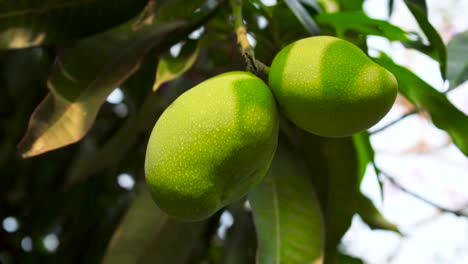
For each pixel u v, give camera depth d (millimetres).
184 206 541
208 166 536
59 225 1125
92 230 1024
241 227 864
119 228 722
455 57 674
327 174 722
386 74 567
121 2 667
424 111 680
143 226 724
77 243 1018
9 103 1021
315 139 717
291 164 711
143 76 805
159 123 556
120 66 669
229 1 708
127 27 688
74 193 1019
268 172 704
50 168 1033
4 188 1062
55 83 649
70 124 637
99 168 846
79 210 1029
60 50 665
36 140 625
